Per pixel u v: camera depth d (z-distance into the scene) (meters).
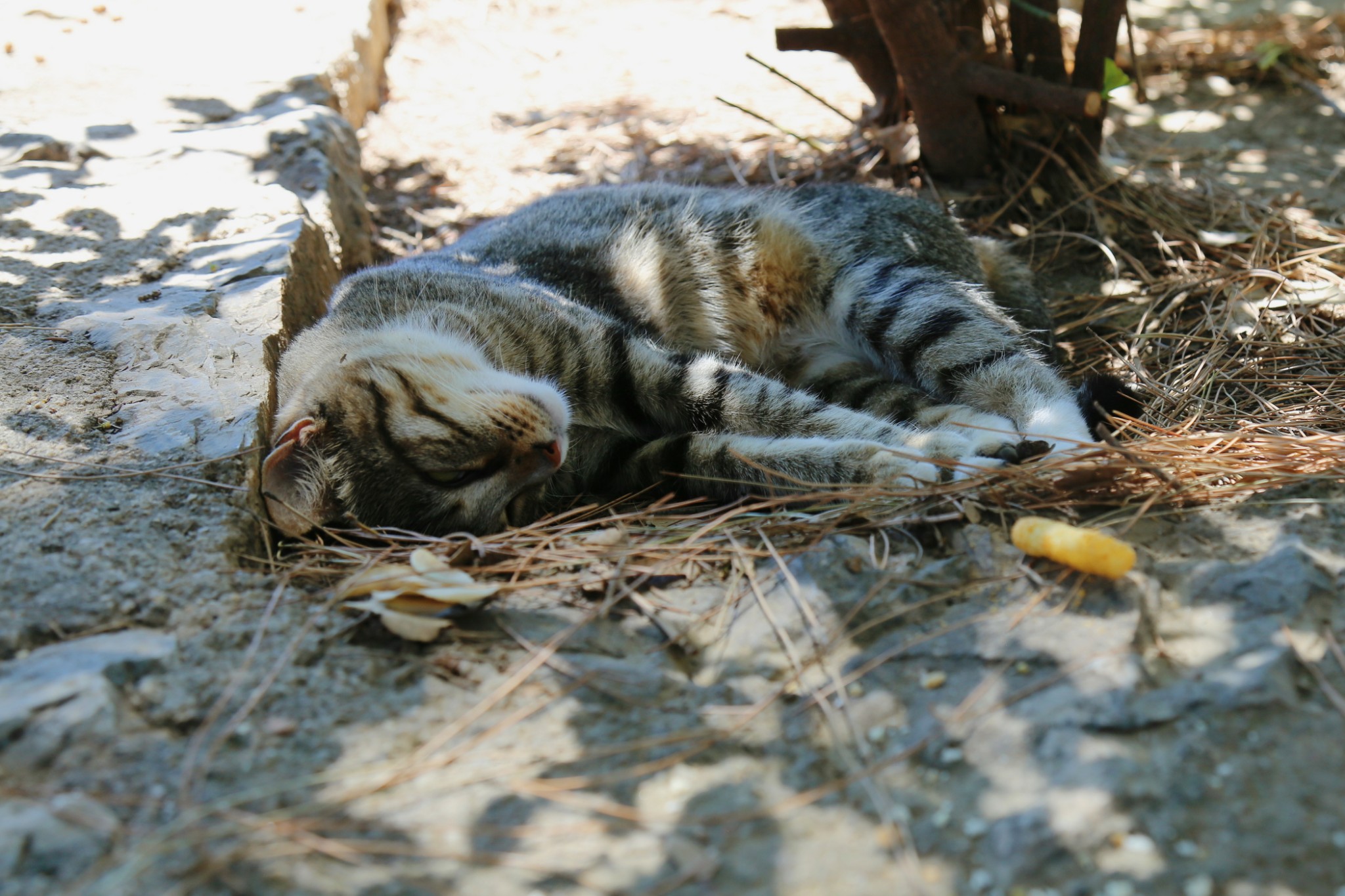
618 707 1.07
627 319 1.36
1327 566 1.09
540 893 1.00
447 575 1.12
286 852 1.01
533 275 1.34
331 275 1.44
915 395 1.32
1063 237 1.50
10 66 1.64
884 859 1.01
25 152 1.49
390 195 1.65
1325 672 1.06
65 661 1.07
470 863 1.01
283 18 1.76
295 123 1.52
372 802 1.03
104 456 1.18
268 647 1.09
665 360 1.29
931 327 1.31
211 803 1.02
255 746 1.05
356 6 1.81
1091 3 1.49
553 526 1.22
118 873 1.00
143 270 1.35
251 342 1.27
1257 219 1.50
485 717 1.06
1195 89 1.83
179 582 1.11
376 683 1.08
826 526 1.16
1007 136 1.54
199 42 1.69
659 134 1.70
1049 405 1.26
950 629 1.08
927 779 1.03
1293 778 1.02
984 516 1.15
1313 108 1.73
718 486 1.26
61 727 1.04
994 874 1.00
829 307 1.36
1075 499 1.15
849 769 1.04
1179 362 1.35
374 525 1.21
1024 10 1.52
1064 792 1.02
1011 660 1.07
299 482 1.18
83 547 1.12
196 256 1.36
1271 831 1.01
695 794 1.03
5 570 1.11
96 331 1.27
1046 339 1.37
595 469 1.31
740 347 1.38
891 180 1.56
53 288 1.32
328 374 1.22
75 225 1.39
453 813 1.03
